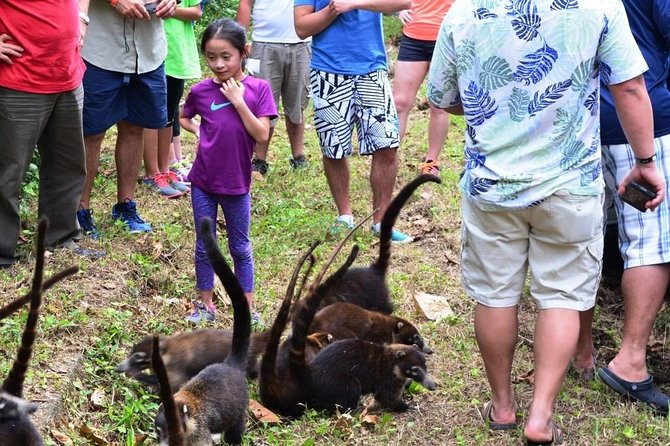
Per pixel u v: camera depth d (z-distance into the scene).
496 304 3.66
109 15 5.22
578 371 4.33
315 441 3.75
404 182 7.07
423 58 6.70
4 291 4.50
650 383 4.05
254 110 4.47
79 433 3.56
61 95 4.72
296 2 5.84
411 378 3.96
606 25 3.29
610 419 3.92
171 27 6.20
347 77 5.84
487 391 4.18
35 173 6.15
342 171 6.04
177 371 3.90
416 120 8.73
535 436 3.55
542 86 3.35
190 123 4.66
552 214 3.43
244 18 7.12
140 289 4.92
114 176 6.60
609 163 4.13
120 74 5.27
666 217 4.02
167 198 6.37
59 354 4.00
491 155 3.45
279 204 6.42
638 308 4.04
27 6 4.49
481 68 3.39
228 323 4.73
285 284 5.24
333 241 5.91
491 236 3.55
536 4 3.28
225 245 5.68
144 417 3.78
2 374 3.75
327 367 3.92
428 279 5.44
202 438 3.37
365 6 5.66
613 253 5.06
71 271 3.08
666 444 3.77
